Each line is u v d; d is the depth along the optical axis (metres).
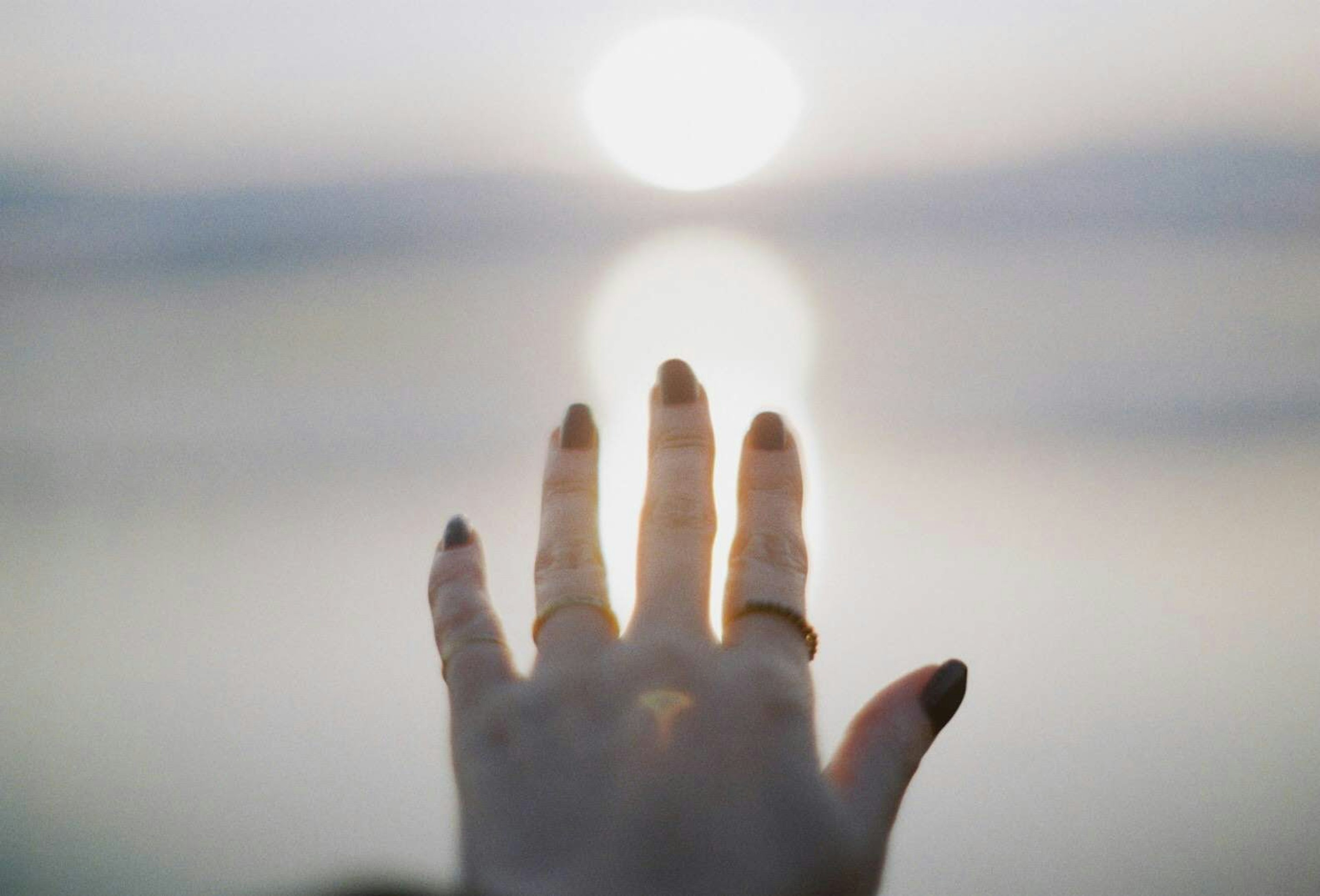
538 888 0.32
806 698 0.35
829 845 0.32
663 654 0.35
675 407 0.40
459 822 0.33
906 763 0.34
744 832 0.32
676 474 0.39
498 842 0.32
